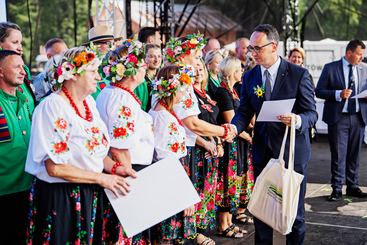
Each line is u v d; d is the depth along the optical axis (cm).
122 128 302
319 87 605
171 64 375
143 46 315
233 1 1273
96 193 288
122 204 290
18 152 309
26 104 323
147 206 293
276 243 425
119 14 802
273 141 370
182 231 372
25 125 317
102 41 407
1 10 653
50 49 537
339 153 591
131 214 290
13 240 317
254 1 1251
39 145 265
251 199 360
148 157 323
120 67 307
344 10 1252
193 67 379
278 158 364
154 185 297
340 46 1027
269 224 357
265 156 377
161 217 294
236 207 477
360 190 611
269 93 372
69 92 279
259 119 361
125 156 305
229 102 461
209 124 382
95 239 294
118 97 307
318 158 853
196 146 408
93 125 282
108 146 290
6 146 304
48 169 269
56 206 275
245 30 1277
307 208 566
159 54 420
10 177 307
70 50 281
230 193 471
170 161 304
